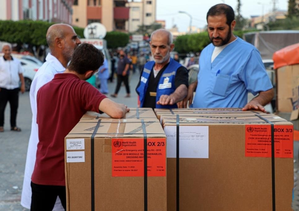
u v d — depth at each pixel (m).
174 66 3.53
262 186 2.17
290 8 27.41
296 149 6.55
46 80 2.93
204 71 3.25
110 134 2.03
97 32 17.83
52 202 2.59
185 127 2.17
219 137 2.16
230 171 2.18
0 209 4.16
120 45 37.03
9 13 22.50
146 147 1.98
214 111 2.68
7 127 8.55
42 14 28.67
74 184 2.01
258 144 2.15
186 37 35.44
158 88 3.51
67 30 3.14
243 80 3.09
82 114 2.53
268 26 29.75
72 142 1.99
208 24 3.09
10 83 7.95
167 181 2.19
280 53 5.46
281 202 2.17
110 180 2.00
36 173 2.51
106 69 15.83
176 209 2.20
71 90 2.49
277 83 5.57
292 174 2.16
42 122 2.53
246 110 2.73
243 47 3.10
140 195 2.00
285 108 5.49
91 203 2.01
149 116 2.51
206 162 2.18
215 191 2.19
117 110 2.44
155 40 3.45
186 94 3.23
